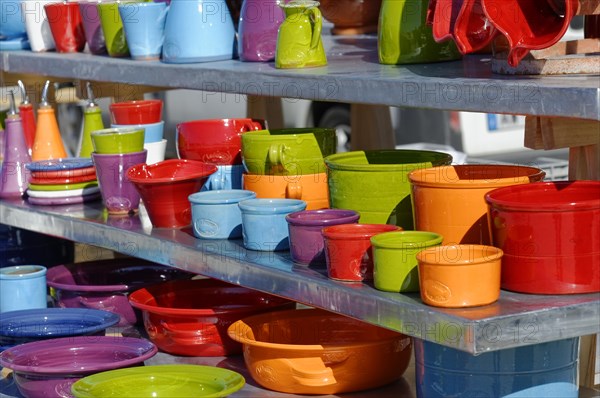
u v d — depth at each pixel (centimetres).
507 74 196
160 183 253
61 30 339
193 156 271
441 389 192
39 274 296
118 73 291
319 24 241
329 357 215
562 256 175
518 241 177
